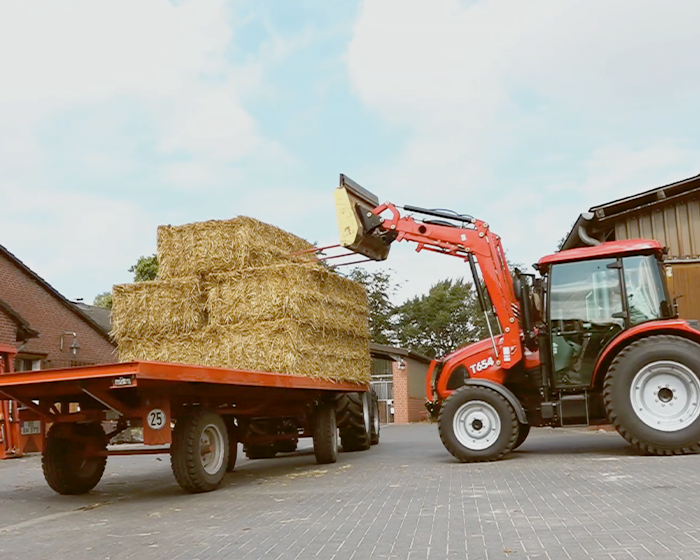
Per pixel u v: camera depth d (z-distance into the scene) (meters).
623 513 5.16
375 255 10.41
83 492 8.16
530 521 5.05
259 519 5.75
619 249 9.38
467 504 5.88
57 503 7.48
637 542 4.29
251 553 4.55
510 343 9.65
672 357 8.59
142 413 7.02
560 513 5.28
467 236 9.83
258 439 10.09
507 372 9.80
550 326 9.47
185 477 7.29
